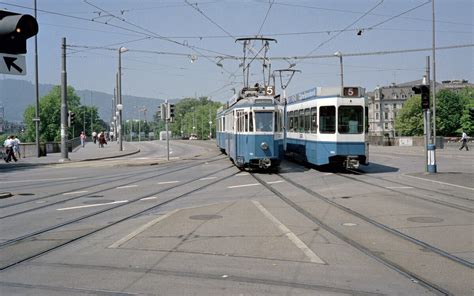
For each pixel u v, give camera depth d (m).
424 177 22.08
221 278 7.61
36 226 12.03
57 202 16.19
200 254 9.05
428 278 7.59
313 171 26.61
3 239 10.59
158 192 18.44
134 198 16.89
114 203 15.78
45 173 27.98
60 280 7.61
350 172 25.95
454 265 8.31
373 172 25.77
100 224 12.16
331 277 7.63
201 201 15.86
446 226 11.53
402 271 7.94
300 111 29.44
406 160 35.31
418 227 11.42
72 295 6.91
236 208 14.26
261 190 18.59
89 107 150.00
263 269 8.07
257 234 10.66
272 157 25.59
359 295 6.81
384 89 184.25
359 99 25.16
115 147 63.19
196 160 36.44
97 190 19.39
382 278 7.58
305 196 16.83
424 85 23.92
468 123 121.06
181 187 19.91
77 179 24.17
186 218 12.64
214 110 155.12
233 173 25.67
